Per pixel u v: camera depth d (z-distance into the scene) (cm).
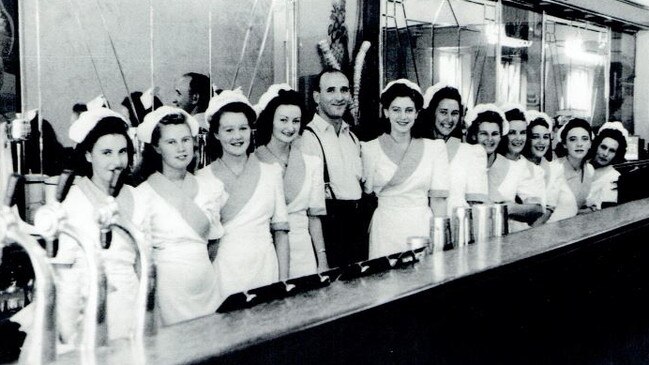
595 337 332
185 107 328
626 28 743
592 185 543
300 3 379
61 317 225
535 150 482
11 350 156
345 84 368
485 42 539
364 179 382
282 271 303
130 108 307
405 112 371
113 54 299
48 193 265
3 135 264
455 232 312
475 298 252
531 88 603
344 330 194
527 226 467
